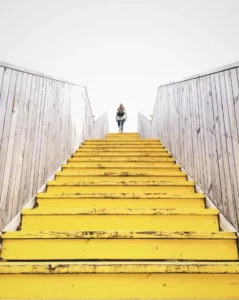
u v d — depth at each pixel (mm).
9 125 1815
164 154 3900
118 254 1598
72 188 2557
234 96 1800
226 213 1891
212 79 2234
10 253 1575
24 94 2098
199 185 2516
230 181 1849
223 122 1993
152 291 1336
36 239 1614
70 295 1316
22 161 2059
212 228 1921
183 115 3215
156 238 1635
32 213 1924
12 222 1815
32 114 2289
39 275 1349
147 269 1365
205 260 1587
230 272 1360
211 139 2238
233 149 1810
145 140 5004
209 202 2193
